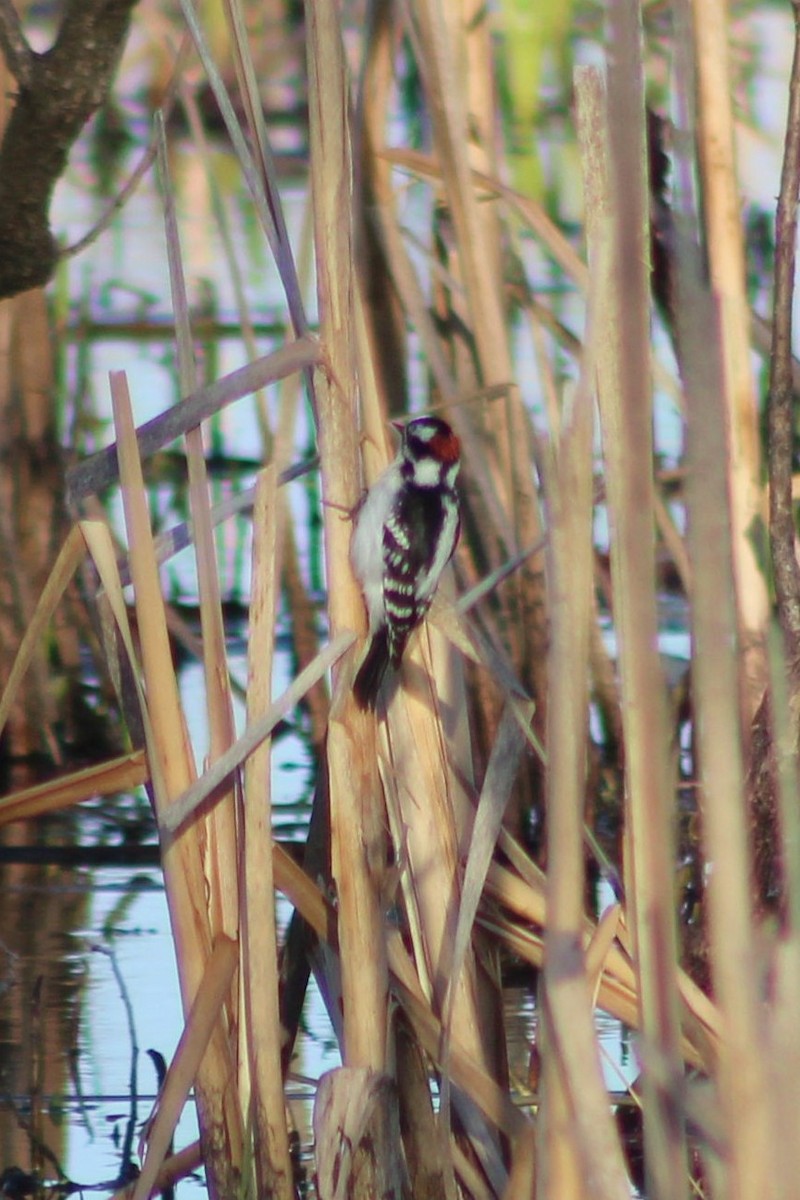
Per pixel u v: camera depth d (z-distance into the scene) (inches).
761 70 888.9
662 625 751.1
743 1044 236.5
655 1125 252.8
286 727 751.1
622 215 249.3
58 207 1206.9
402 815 360.2
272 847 349.7
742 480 452.1
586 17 845.2
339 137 323.0
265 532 340.8
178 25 1002.7
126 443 343.3
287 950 397.4
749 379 454.3
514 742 336.2
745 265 459.8
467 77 544.7
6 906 547.2
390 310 484.4
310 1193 381.4
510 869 408.2
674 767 493.4
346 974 332.8
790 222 372.8
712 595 235.1
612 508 279.4
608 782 608.1
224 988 344.2
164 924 531.5
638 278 249.3
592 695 625.9
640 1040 264.2
